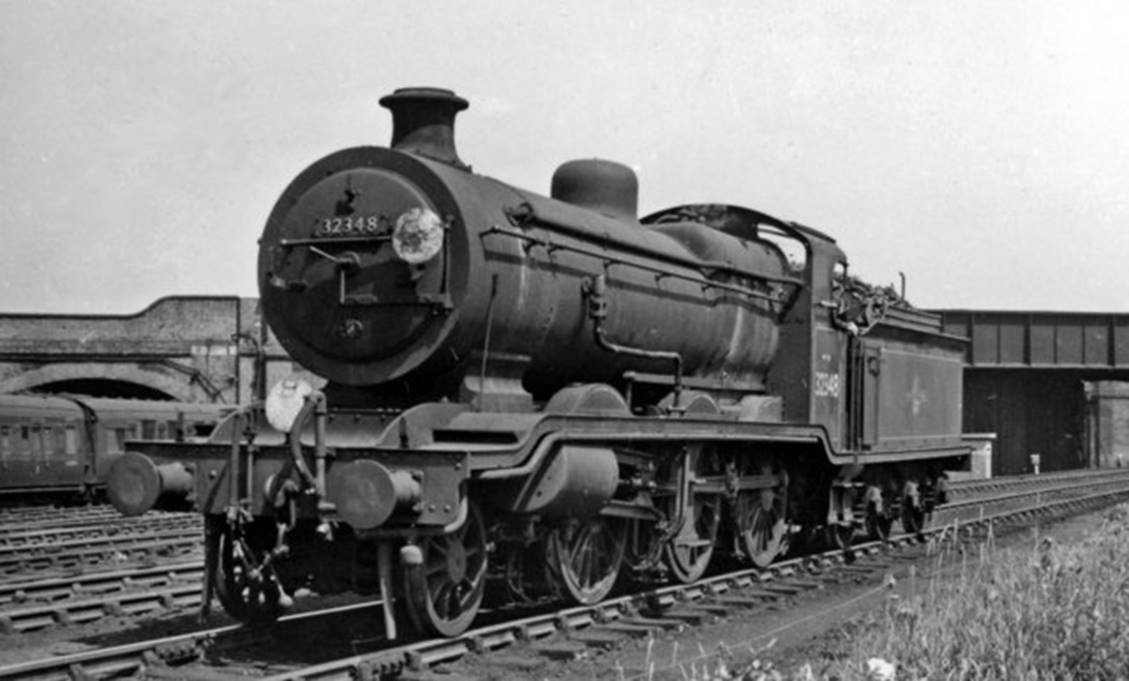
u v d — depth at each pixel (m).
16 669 7.35
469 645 8.63
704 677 6.37
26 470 24.14
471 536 8.99
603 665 8.48
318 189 9.57
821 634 9.52
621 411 10.32
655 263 11.77
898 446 16.22
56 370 34.91
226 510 8.82
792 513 14.04
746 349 13.40
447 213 9.13
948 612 7.45
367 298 9.27
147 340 34.84
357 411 9.28
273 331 9.78
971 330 39.97
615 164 12.07
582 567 10.16
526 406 9.89
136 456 8.90
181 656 8.39
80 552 15.29
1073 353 39.78
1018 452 50.31
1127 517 14.51
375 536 8.20
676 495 11.05
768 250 14.49
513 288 9.52
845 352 14.86
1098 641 7.08
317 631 9.51
